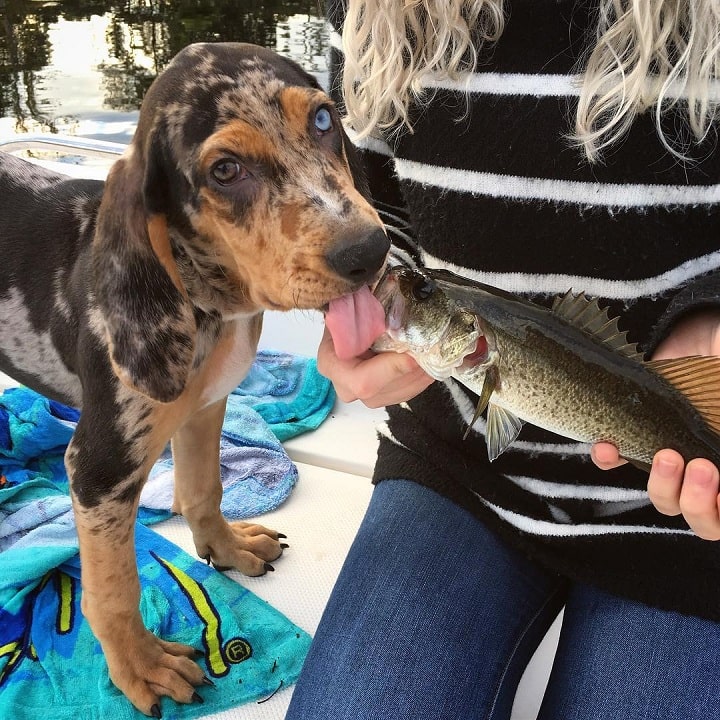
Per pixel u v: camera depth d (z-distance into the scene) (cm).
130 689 53
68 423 80
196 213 45
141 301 46
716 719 41
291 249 41
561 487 48
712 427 36
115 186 47
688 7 40
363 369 40
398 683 45
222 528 63
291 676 55
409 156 49
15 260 59
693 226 43
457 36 45
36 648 57
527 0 43
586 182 43
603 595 48
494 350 36
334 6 57
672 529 45
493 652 48
